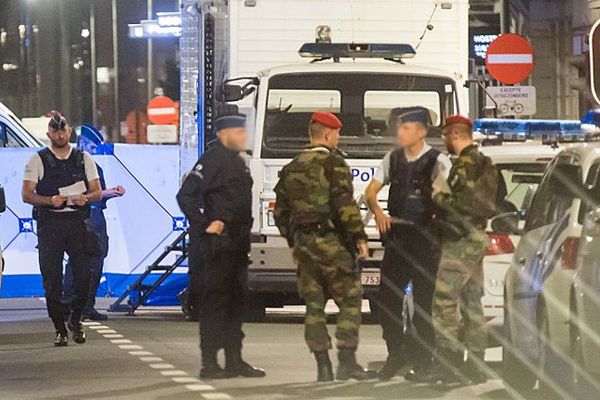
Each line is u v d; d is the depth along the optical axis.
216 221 27.75
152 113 86.75
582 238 22.75
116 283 45.50
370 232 38.16
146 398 25.25
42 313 44.03
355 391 26.03
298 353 32.28
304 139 38.34
